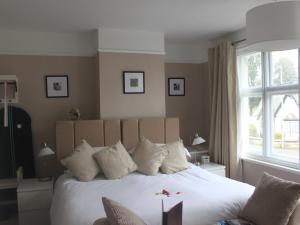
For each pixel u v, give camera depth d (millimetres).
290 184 2244
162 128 4223
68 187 3021
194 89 5020
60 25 3805
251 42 2256
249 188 2770
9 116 3951
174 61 4891
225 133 4227
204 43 4934
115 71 4078
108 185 3057
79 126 3885
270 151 3885
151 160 3562
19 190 3361
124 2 2988
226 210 2387
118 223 1730
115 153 3504
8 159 3936
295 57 3463
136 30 4129
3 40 3951
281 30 2092
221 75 4293
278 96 3730
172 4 3062
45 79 4137
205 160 4371
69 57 4238
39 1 2920
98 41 3982
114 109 4094
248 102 4234
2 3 2961
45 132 4152
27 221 3396
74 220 2170
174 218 1771
